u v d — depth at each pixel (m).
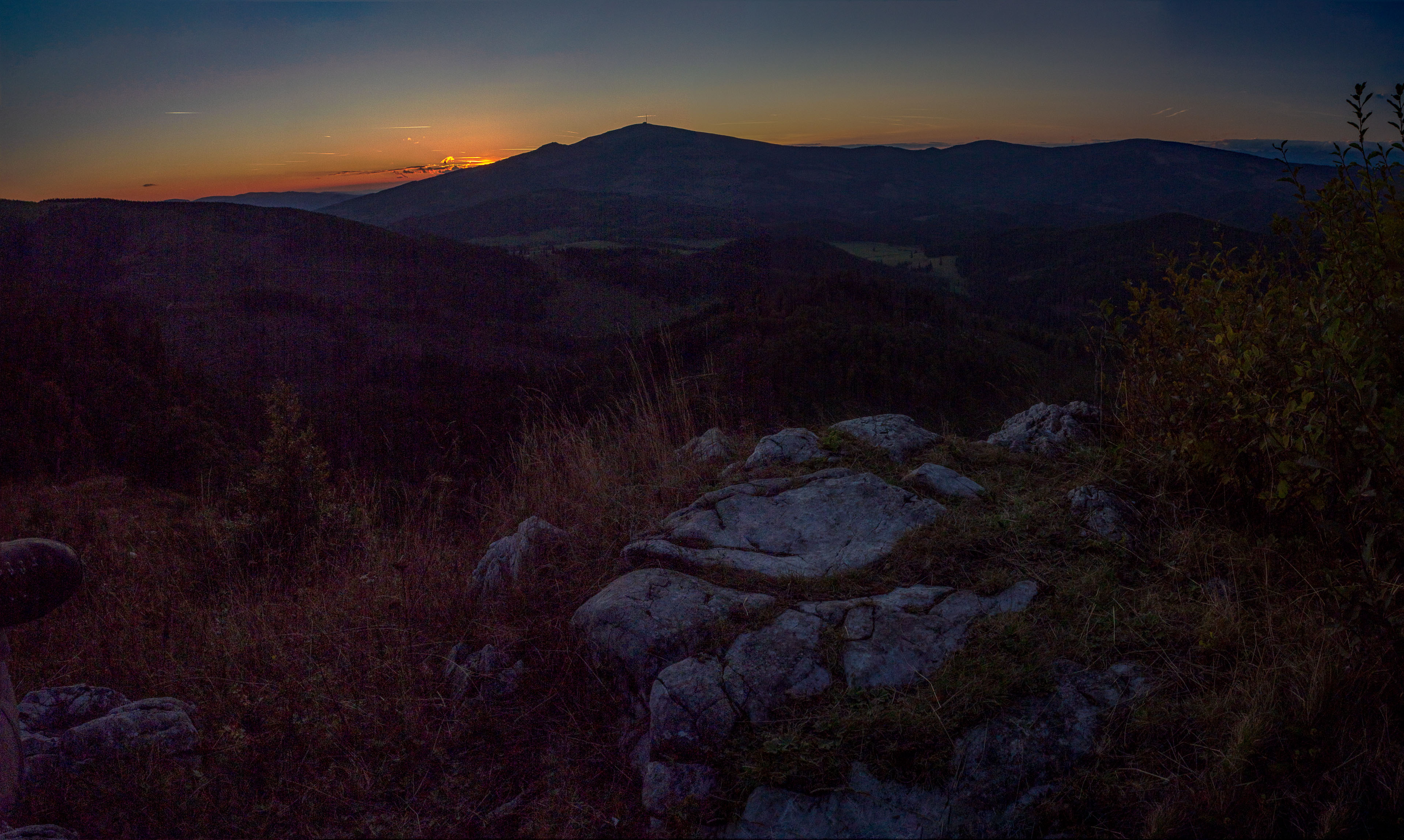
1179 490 3.30
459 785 2.46
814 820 1.96
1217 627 2.38
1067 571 2.84
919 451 4.18
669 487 4.14
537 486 4.58
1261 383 2.91
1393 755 1.93
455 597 3.56
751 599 2.83
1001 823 1.90
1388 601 2.12
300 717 2.80
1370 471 2.28
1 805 2.32
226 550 5.46
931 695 2.27
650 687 2.58
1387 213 2.61
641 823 2.17
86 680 3.53
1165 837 1.81
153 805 2.43
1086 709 2.18
